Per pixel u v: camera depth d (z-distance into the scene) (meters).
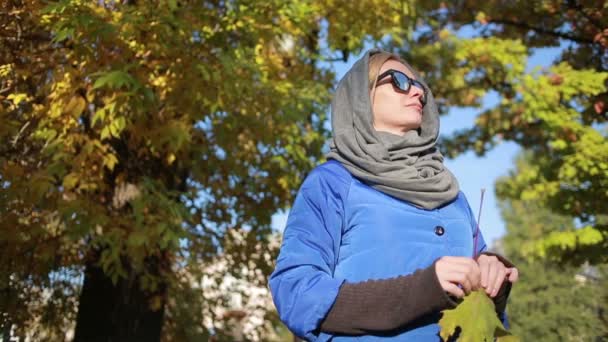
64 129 4.71
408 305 1.46
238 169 6.81
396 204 1.72
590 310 10.52
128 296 6.14
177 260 6.95
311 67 7.75
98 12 4.52
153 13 4.53
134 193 5.49
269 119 6.18
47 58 4.83
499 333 1.46
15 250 5.30
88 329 6.08
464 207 1.87
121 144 5.69
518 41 8.46
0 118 4.54
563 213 8.62
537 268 15.84
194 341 8.30
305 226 1.69
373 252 1.66
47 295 6.49
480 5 9.10
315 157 7.55
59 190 5.48
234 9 5.17
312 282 1.55
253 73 5.40
